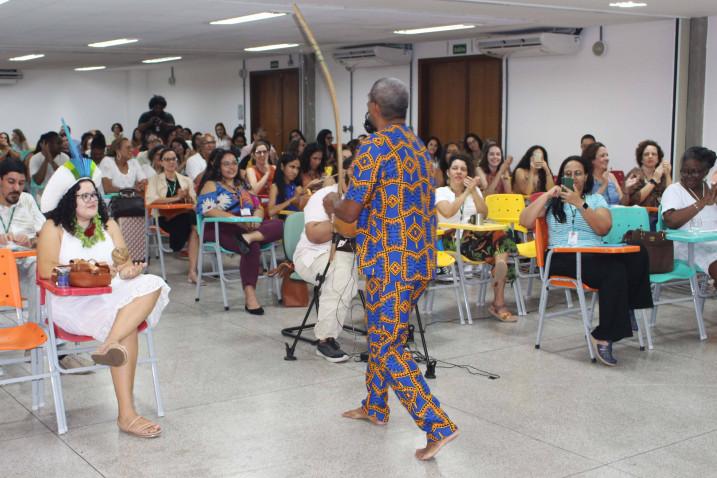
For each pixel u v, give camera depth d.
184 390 4.54
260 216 6.80
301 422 4.05
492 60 11.96
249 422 4.05
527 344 5.50
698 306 5.65
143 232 7.80
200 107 18.06
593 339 5.05
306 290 6.42
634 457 3.62
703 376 4.81
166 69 19.16
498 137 11.94
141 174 9.09
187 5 7.79
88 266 3.79
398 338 3.50
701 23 9.23
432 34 11.19
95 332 3.89
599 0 7.75
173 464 3.55
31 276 4.92
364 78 13.69
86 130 20.47
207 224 6.73
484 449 3.71
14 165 5.05
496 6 8.11
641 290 5.18
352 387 4.59
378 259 3.43
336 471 3.47
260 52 14.06
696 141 9.41
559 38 10.40
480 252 6.13
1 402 4.33
